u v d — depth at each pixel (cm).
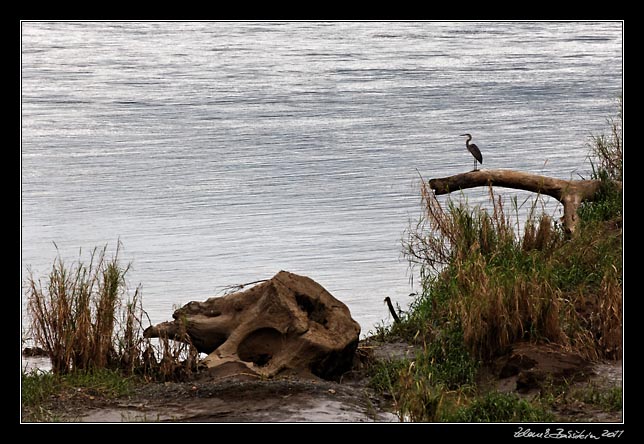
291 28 13850
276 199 5106
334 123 7388
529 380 2380
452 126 7169
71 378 2409
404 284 3716
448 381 2469
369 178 5562
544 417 2188
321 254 4119
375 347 2794
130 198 5169
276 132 7062
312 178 5616
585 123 7156
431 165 5878
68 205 5019
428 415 2241
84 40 12181
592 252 3017
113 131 7162
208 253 4150
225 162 6097
